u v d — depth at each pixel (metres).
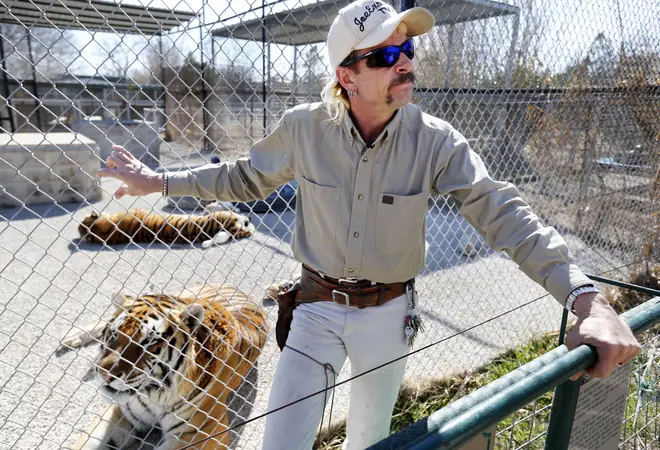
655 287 5.14
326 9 2.86
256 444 2.73
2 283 4.88
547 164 4.59
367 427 2.09
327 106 1.84
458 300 4.64
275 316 4.14
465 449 1.10
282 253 6.07
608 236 5.36
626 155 5.24
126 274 5.28
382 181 1.79
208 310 2.76
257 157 2.02
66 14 3.54
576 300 1.40
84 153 8.44
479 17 3.70
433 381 3.36
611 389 1.62
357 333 1.94
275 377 1.93
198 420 2.57
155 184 2.04
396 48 1.66
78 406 2.90
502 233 1.66
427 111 3.42
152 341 2.39
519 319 4.37
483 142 3.97
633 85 5.03
